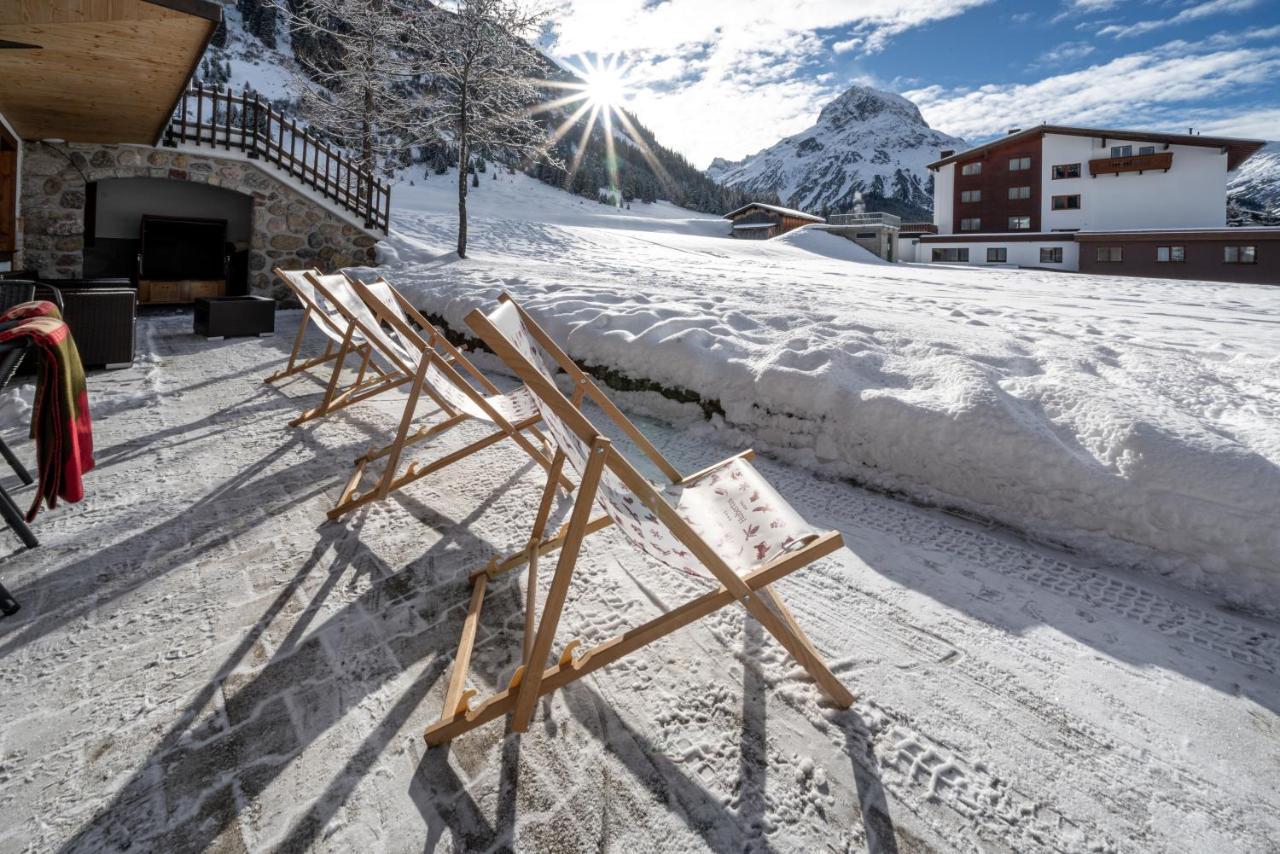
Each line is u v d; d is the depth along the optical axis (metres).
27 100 6.47
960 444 2.79
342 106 16.41
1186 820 1.33
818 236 30.95
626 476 1.35
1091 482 2.46
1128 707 1.65
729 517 1.85
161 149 9.41
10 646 1.78
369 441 3.66
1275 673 1.78
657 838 1.26
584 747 1.47
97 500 2.77
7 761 1.39
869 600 2.12
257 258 10.45
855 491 3.07
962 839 1.27
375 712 1.56
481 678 1.69
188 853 1.20
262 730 1.49
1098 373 3.69
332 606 2.01
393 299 3.45
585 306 5.62
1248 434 2.71
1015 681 1.74
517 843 1.23
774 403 3.52
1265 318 8.04
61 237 9.01
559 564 1.41
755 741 1.50
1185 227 30.09
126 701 1.58
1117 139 30.86
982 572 2.32
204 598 2.04
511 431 2.62
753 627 1.95
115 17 3.68
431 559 2.32
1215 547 2.20
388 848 1.21
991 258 31.25
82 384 2.39
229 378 5.11
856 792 1.37
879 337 4.34
